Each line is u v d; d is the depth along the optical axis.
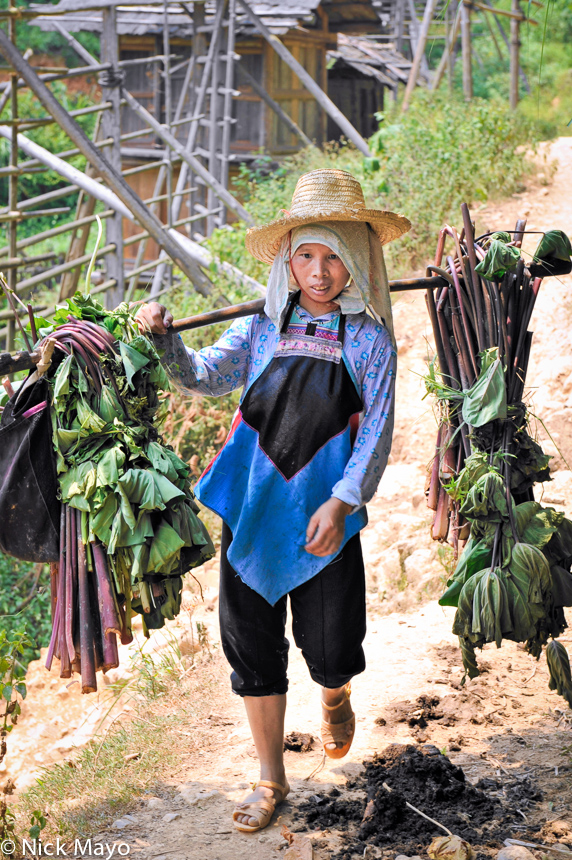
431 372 2.93
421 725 3.14
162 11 14.37
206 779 2.94
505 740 2.99
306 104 15.95
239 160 14.58
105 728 3.96
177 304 9.48
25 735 4.38
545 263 2.82
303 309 2.53
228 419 6.86
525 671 3.52
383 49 21.61
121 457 2.35
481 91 22.11
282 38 15.19
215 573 5.25
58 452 2.38
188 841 2.55
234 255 9.44
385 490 5.65
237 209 11.33
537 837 2.43
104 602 2.38
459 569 2.68
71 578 2.41
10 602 6.91
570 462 5.16
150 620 2.54
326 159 13.04
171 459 2.49
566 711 3.16
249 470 2.53
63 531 2.42
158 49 15.12
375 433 2.42
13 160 8.75
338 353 2.45
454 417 2.87
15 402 2.39
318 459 2.46
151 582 2.44
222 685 3.73
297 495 2.45
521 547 2.59
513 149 10.43
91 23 14.27
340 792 2.75
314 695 3.52
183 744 3.23
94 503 2.34
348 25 18.42
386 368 2.45
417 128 10.77
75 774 3.20
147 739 3.29
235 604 2.55
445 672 3.54
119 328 2.47
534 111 15.08
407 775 2.71
